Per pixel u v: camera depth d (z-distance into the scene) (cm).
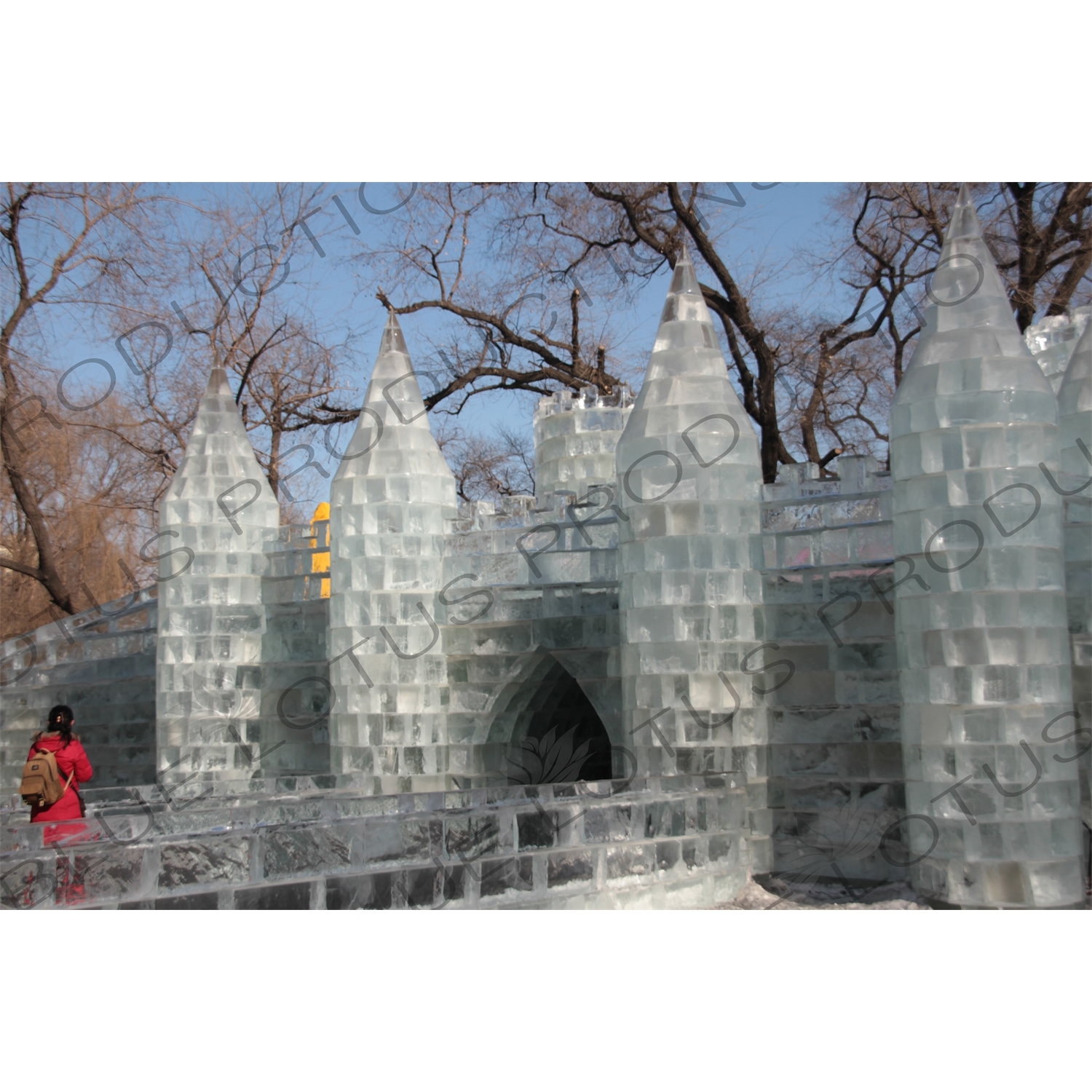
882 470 1016
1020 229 1973
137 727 1585
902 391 879
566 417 1697
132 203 2112
